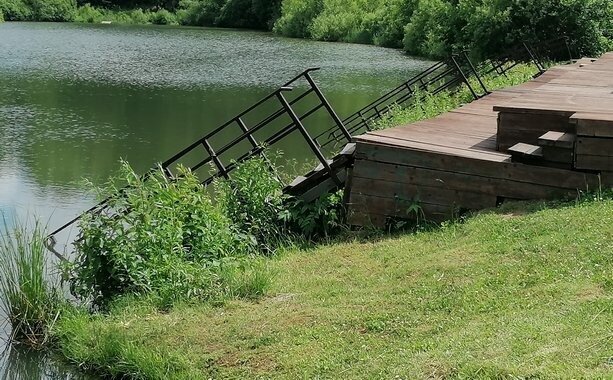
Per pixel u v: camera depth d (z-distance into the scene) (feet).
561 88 41.24
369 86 98.22
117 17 274.98
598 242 22.61
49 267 29.60
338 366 18.61
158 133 66.74
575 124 27.71
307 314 21.84
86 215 27.73
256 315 22.41
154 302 24.63
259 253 29.45
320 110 79.87
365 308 21.61
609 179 27.35
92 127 68.95
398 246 26.63
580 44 101.40
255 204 31.68
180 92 92.94
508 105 30.58
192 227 27.94
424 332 19.44
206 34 213.05
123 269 26.04
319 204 31.04
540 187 28.02
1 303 25.58
